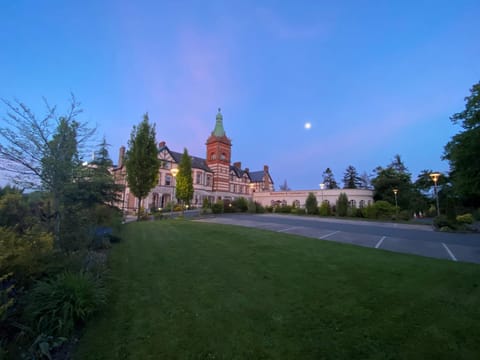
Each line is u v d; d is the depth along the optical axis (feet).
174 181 127.24
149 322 12.76
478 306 14.88
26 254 14.37
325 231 50.75
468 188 72.43
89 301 12.97
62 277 14.28
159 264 23.06
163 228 47.37
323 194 139.33
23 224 21.56
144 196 70.90
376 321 13.03
